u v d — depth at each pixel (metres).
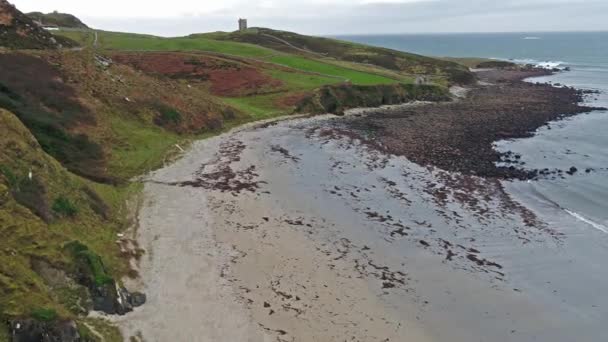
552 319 24.42
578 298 26.41
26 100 41.84
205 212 34.00
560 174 47.47
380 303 24.59
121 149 43.94
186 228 31.11
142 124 50.75
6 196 22.80
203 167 44.28
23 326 16.66
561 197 41.22
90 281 21.17
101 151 41.56
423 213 36.53
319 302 24.17
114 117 49.12
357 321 22.92
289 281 25.88
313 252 29.42
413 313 24.03
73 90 48.53
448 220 35.50
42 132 38.09
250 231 31.59
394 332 22.39
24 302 17.47
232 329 21.36
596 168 50.06
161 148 47.28
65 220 25.70
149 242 28.64
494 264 29.53
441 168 47.94
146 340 19.95
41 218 23.91
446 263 29.27
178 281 24.77
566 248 32.03
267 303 23.64
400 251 30.41
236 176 42.38
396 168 47.44
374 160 49.91
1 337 16.03
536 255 30.94
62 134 39.53
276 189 39.94
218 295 23.88
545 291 26.94
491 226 34.81
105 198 32.72
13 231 21.09
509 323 23.89
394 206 37.62
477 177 45.59
